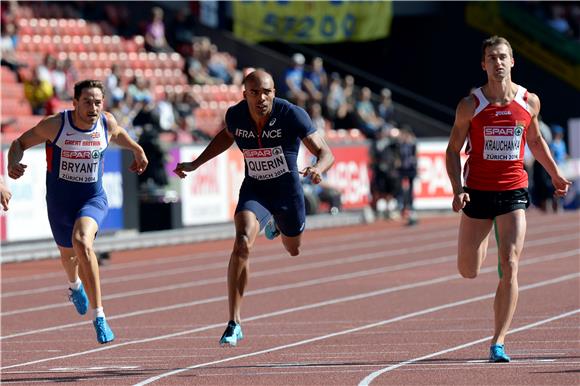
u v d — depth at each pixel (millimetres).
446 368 25234
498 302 25797
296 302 41188
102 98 27766
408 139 83438
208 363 27516
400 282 46906
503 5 105625
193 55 91375
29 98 75312
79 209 28000
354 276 49719
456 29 105688
